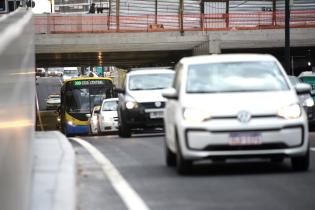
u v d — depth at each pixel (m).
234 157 23.03
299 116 23.41
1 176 9.47
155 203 18.72
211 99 23.75
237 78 25.17
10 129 10.80
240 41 108.50
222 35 108.25
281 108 23.25
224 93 24.36
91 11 137.00
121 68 165.25
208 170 25.23
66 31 107.06
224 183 21.98
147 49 110.62
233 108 23.08
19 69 14.25
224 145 22.83
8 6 81.25
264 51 120.69
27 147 14.65
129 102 47.09
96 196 19.92
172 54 120.50
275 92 24.39
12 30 13.42
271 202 18.53
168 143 26.50
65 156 24.73
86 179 23.31
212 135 22.86
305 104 49.69
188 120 23.20
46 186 18.66
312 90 55.53
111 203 18.78
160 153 32.44
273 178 22.75
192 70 25.77
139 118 46.81
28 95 18.03
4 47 10.88
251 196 19.52
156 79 49.78
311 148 33.31
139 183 22.36
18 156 11.79
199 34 108.56
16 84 12.82
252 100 23.48
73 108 88.56
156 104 47.16
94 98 89.06
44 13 110.25
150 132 57.22
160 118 47.00
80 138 47.41
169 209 17.84
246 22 114.06
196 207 18.06
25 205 13.08
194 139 23.03
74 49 108.25
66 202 16.64
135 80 49.69
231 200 18.95
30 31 26.69
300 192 20.02
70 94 88.94
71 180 19.58
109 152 33.03
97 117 74.62
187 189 20.98
